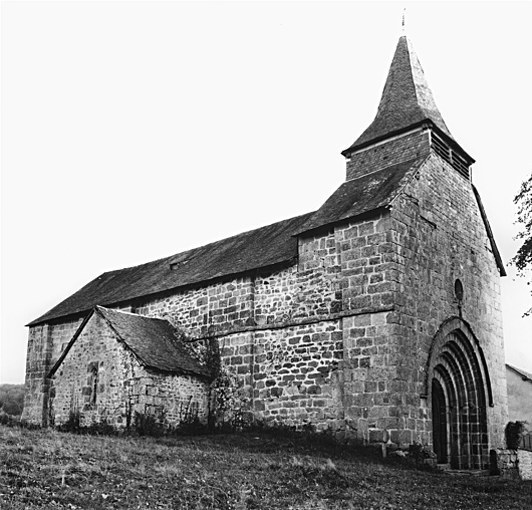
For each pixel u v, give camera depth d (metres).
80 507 8.00
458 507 10.54
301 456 14.70
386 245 17.52
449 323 19.31
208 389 20.86
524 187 19.12
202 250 27.67
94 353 20.44
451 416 20.17
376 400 16.59
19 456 10.43
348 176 22.45
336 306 18.45
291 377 18.98
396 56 24.44
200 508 8.68
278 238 23.05
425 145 20.70
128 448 13.25
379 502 10.34
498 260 23.97
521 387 40.53
